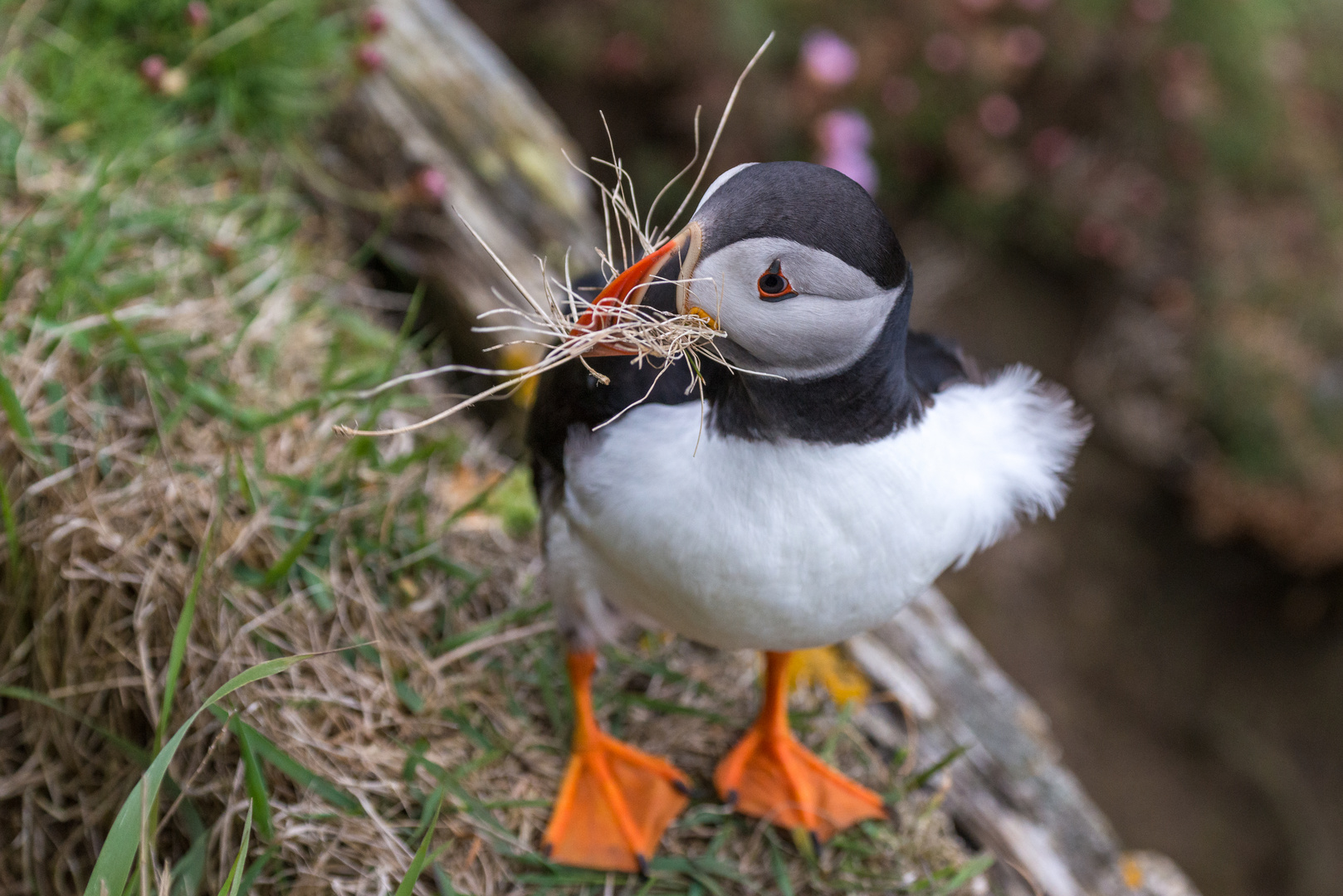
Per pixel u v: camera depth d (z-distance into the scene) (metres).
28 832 3.32
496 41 7.63
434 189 4.84
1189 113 8.91
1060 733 8.29
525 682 3.86
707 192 2.61
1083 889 4.40
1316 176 9.22
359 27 5.21
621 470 2.82
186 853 3.15
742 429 2.73
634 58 7.57
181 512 3.52
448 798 3.35
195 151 4.86
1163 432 8.82
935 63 8.29
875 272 2.52
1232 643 8.88
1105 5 8.82
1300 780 8.63
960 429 3.00
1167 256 8.98
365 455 3.90
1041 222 8.85
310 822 3.11
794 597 2.86
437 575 3.96
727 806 3.65
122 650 3.28
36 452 3.43
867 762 3.99
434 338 5.20
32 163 4.20
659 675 4.00
